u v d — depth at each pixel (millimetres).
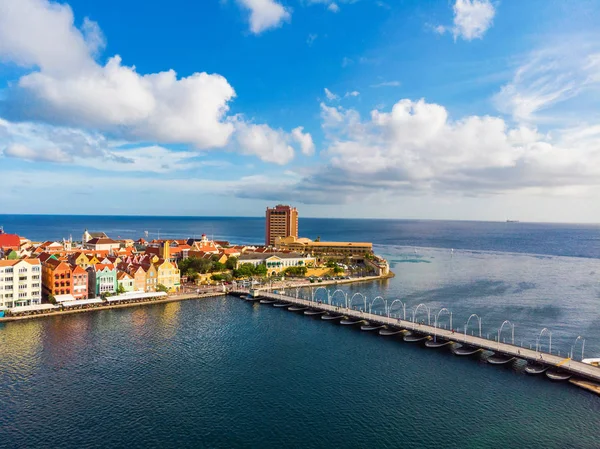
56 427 93688
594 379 119438
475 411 104625
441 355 145750
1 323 169500
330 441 90750
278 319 190500
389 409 104875
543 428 97188
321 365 133625
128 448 86875
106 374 121562
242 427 95438
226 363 132750
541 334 167625
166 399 107500
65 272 198250
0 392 108875
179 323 176750
